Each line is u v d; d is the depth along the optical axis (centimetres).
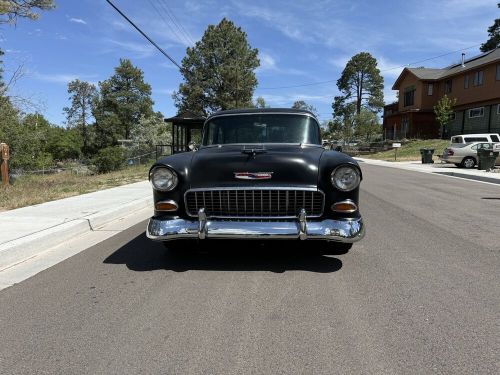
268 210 485
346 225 476
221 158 496
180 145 2122
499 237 679
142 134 4859
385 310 390
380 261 543
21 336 345
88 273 500
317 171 481
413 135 4522
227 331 350
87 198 1061
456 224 784
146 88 8025
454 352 314
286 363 301
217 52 5159
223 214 491
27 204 952
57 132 6844
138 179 1694
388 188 1380
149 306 401
